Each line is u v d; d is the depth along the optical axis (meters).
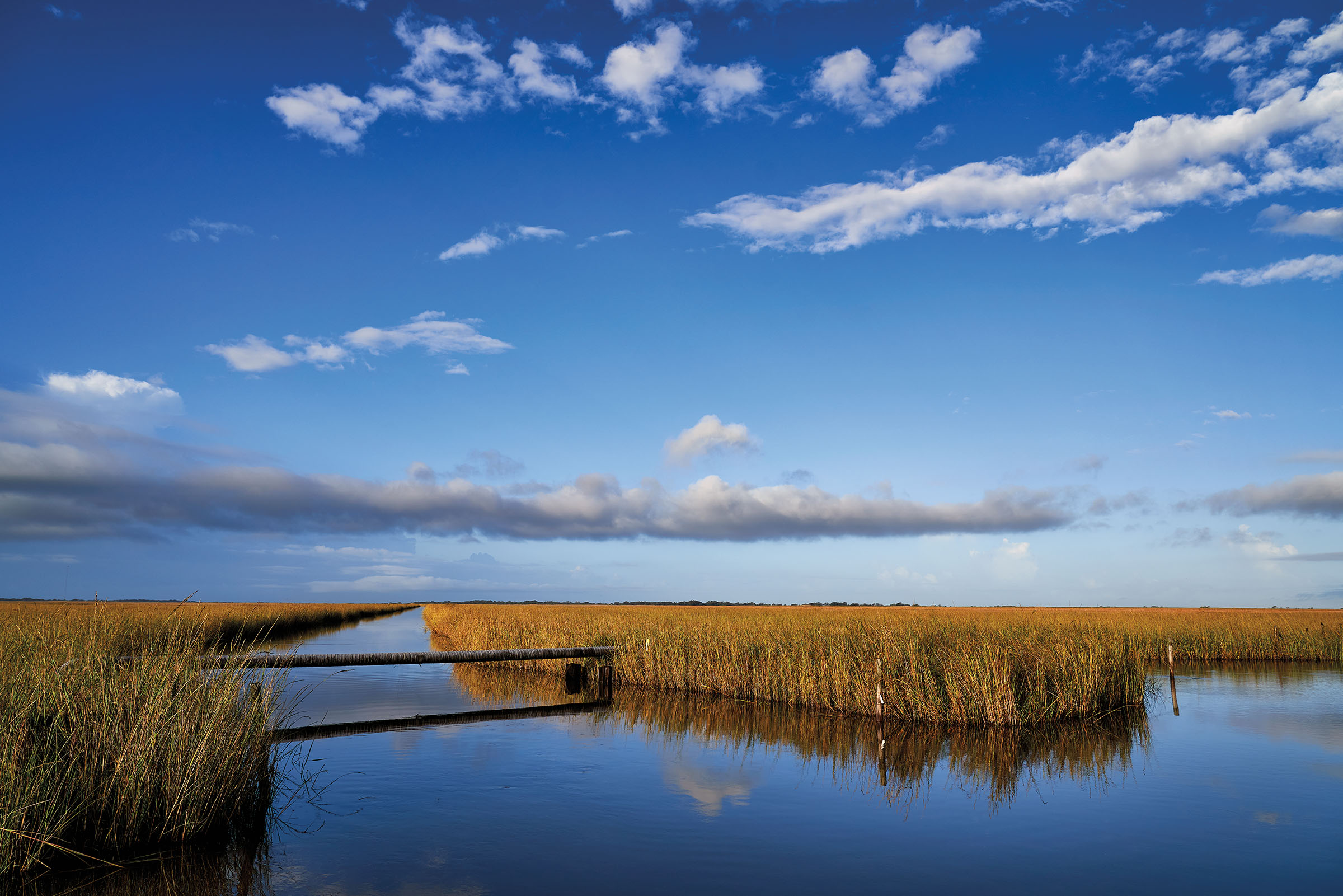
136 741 7.29
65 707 7.72
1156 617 36.28
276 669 9.73
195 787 7.31
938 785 9.71
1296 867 6.90
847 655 16.92
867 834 7.73
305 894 6.01
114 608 26.03
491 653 17.83
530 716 15.11
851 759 11.14
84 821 6.93
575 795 9.11
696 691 18.91
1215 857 7.17
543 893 6.14
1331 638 28.14
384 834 7.57
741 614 37.78
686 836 7.64
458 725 13.97
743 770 10.42
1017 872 6.74
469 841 7.41
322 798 8.95
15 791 6.50
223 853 6.95
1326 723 14.42
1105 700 15.96
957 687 14.52
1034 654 16.38
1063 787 9.62
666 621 29.34
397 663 16.38
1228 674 23.02
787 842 7.48
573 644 24.02
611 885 6.31
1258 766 10.82
